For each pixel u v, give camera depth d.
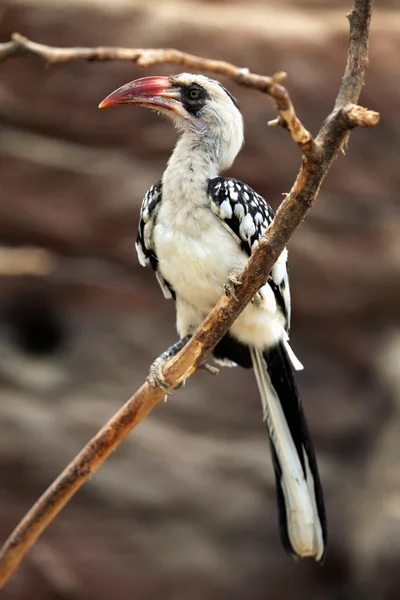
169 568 11.66
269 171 11.73
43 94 11.75
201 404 12.14
